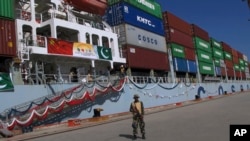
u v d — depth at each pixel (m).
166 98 47.31
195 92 59.78
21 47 25.73
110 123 24.97
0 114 21.78
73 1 33.59
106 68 36.53
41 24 29.39
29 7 29.95
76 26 31.86
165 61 50.25
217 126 16.69
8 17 23.88
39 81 26.44
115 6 42.34
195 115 25.12
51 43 27.48
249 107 28.81
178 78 55.00
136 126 14.40
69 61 30.89
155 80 46.03
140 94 40.12
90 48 32.22
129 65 40.03
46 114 23.09
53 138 17.42
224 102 42.59
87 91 28.73
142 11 46.34
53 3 31.78
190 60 60.84
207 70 69.88
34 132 21.44
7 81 22.91
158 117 26.88
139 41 43.59
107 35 36.62
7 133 19.20
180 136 14.14
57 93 26.72
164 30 53.53
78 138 16.39
